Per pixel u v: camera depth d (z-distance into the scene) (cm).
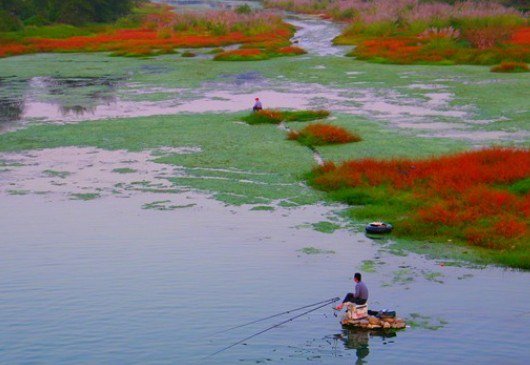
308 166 4172
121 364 1995
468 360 1978
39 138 5088
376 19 11494
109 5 14800
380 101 6253
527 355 2002
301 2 18025
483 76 7375
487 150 4053
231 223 3238
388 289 2478
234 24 12612
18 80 8006
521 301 2367
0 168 4303
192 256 2827
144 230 3156
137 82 7719
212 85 7419
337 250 2884
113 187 3869
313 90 6950
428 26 10944
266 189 3769
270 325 2225
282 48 9869
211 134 5062
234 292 2473
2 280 2609
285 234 3084
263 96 6669
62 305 2384
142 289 2508
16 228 3216
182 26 12975
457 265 2714
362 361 1988
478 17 11044
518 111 5600
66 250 2920
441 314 2272
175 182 3931
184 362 2002
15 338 2152
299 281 2564
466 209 3228
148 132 5191
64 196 3722
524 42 9344
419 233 3053
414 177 3731
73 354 2053
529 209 3181
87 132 5247
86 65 9144
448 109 5806
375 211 3334
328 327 2211
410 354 2025
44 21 13312
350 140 4691
